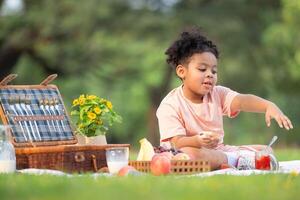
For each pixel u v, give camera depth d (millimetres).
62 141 8594
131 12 35344
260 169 7988
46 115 8602
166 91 39875
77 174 7141
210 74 8500
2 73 34438
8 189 5875
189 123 8492
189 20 35531
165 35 35656
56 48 34625
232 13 36594
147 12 35469
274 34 36031
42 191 5707
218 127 8625
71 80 41188
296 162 8875
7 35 34125
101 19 34719
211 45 8672
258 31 36625
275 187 5984
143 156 8031
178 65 8680
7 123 8258
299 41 36094
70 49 34875
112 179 6547
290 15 35469
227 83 38031
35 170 7609
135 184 6066
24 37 33938
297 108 41281
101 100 8906
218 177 6711
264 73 37469
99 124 8758
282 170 7895
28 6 34500
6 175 7012
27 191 5727
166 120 8445
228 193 5559
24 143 8273
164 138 8414
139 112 50969
